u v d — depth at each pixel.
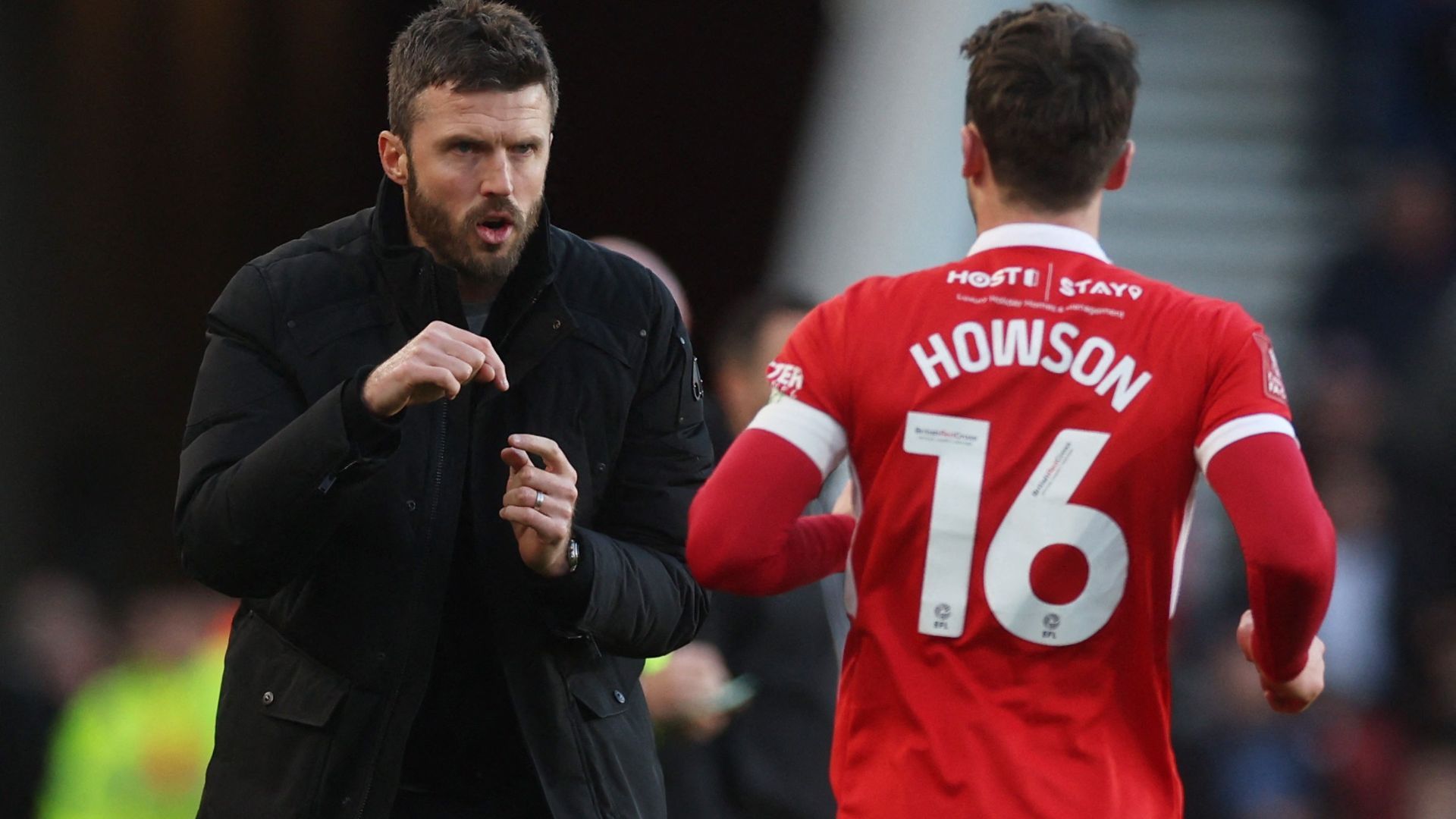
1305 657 9.47
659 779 11.95
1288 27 34.44
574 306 11.60
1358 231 30.34
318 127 39.41
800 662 15.82
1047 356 9.50
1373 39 32.94
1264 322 31.09
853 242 30.19
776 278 32.09
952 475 9.45
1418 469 26.58
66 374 38.06
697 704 15.16
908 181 30.39
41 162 37.09
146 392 39.25
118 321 38.72
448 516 11.16
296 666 11.12
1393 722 25.42
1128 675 9.45
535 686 11.23
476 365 10.26
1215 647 24.97
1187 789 23.98
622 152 40.50
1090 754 9.29
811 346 9.74
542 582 10.97
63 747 25.05
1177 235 32.28
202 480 10.89
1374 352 28.45
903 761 9.38
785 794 15.62
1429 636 25.81
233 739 11.26
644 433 11.84
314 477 10.32
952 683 9.39
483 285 11.69
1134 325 9.52
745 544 9.38
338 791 11.01
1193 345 9.44
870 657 9.59
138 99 38.19
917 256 29.47
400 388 10.21
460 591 11.37
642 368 11.77
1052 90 9.63
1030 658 9.36
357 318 11.28
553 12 39.72
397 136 11.23
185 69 38.66
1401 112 32.47
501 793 11.55
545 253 11.36
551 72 11.21
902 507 9.51
